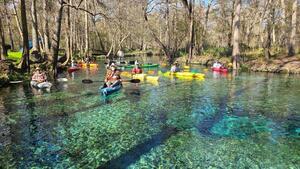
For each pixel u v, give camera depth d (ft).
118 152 31.50
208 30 225.56
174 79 84.79
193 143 33.91
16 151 31.65
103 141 34.55
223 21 202.59
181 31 187.21
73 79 83.61
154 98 57.41
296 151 31.91
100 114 45.50
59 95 59.21
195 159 29.86
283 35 159.12
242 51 156.35
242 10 177.27
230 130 38.40
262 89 67.87
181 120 42.65
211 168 28.02
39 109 48.21
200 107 50.31
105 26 224.94
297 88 68.95
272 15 130.41
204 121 42.22
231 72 102.99
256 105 51.80
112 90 61.46
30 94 60.08
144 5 150.71
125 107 49.93
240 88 69.31
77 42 190.80
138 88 68.54
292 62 102.89
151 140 34.88
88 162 29.17
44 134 36.68
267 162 29.32
